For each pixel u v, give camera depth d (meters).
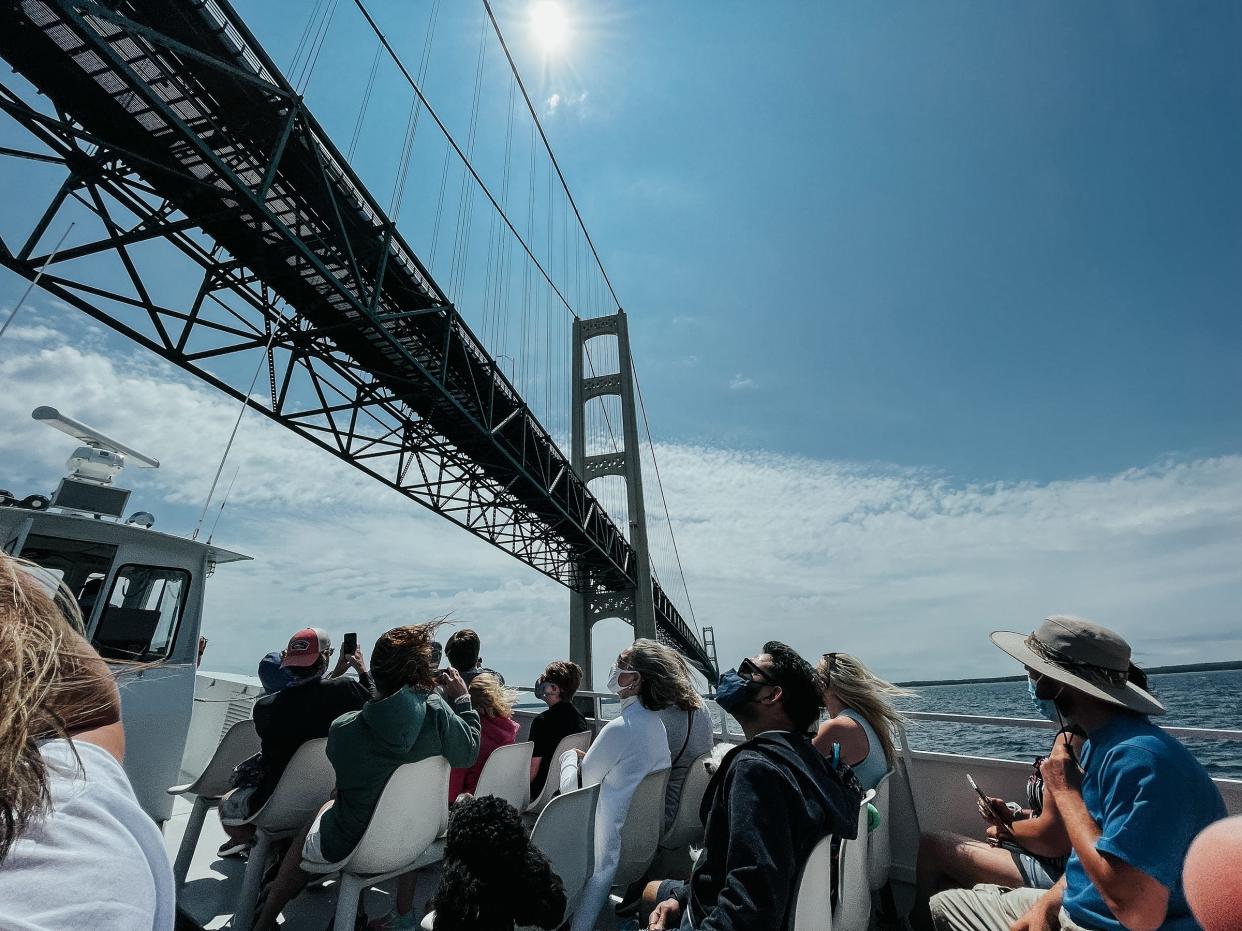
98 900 0.41
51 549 3.26
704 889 1.50
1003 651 2.05
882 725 2.61
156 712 3.49
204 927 2.65
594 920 2.10
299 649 2.73
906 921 2.72
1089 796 1.67
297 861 2.38
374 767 2.12
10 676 0.43
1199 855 0.36
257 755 2.85
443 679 2.70
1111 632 1.74
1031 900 1.92
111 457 3.55
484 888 1.40
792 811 1.38
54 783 0.44
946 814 3.12
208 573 3.97
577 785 2.69
